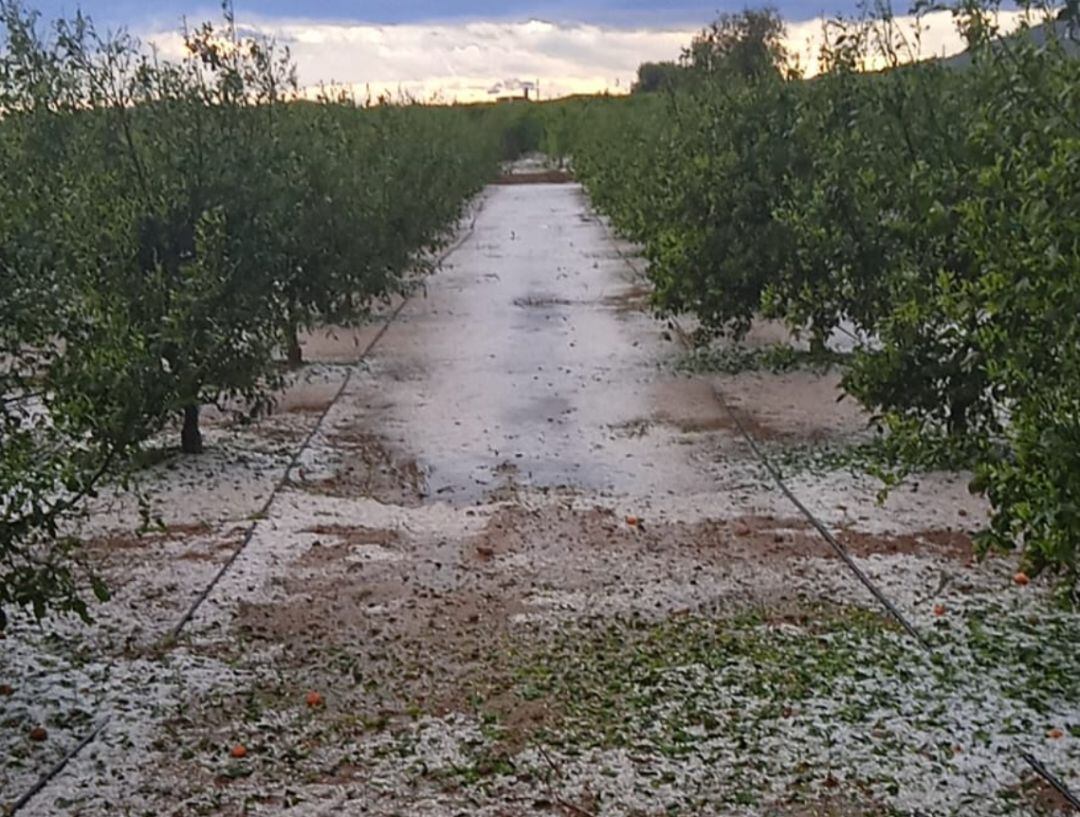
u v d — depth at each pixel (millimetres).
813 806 4781
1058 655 6121
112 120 10000
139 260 9453
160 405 7273
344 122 17984
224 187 9680
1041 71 5734
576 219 36281
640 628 6625
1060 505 4668
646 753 5219
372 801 4848
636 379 13477
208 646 6375
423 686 5934
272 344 9930
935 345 8383
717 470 9781
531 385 13305
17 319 5926
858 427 10930
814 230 10102
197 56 10367
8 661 6074
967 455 6168
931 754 5160
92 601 6898
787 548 7871
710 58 18047
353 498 9148
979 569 7359
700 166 13070
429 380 13672
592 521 8547
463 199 36406
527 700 5762
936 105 9492
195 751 5258
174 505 8750
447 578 7410
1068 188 4863
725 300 13133
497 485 9516
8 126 9508
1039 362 5109
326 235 12711
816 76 12320
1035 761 5062
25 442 5531
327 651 6336
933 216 6238
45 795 4859
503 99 67750
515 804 4816
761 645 6348
